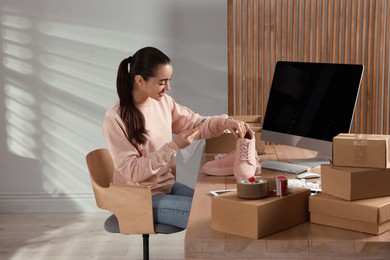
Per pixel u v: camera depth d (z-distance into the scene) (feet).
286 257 6.56
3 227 15.74
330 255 6.53
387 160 6.96
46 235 15.11
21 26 16.39
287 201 6.90
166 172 10.57
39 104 16.67
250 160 9.51
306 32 15.35
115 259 13.51
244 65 15.56
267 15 15.38
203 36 16.15
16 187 16.97
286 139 11.31
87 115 16.66
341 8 15.25
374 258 6.47
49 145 16.83
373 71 15.30
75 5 16.25
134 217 9.68
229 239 6.60
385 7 15.10
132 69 10.11
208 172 9.93
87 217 16.52
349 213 6.75
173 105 11.40
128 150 9.95
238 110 15.74
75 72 16.52
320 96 10.91
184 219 9.59
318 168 10.33
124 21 16.24
